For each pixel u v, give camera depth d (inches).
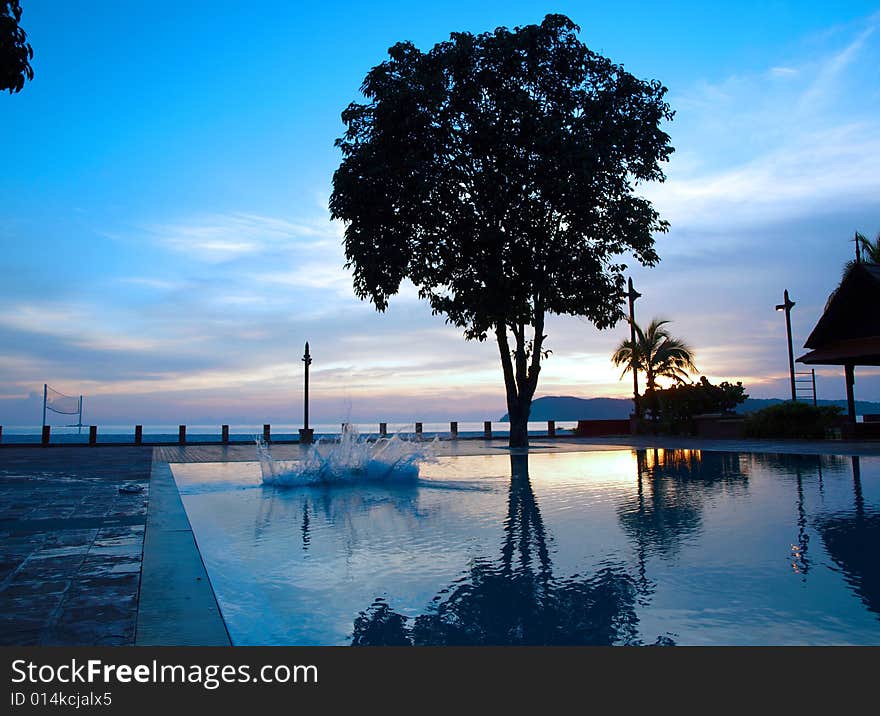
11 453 686.5
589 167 672.4
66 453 686.5
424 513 247.9
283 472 371.6
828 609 120.6
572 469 446.9
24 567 157.3
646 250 743.7
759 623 113.3
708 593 132.3
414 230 749.3
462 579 146.3
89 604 126.0
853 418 786.8
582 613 120.4
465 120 727.7
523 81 722.2
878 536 191.2
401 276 748.6
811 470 395.5
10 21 223.6
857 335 773.9
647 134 724.0
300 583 143.7
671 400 996.6
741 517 227.0
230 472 443.2
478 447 754.2
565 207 716.0
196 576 148.8
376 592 136.5
